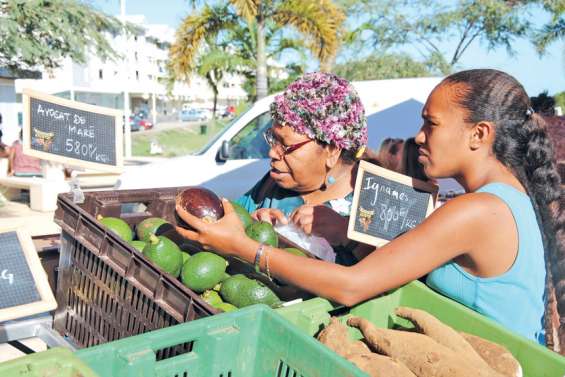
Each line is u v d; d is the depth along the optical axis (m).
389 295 1.75
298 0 13.41
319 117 2.04
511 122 1.66
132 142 30.56
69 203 1.82
